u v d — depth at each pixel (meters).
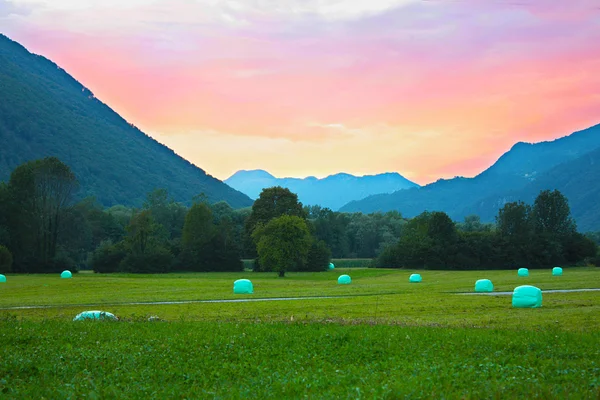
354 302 51.12
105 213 173.00
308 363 22.16
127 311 46.22
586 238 140.75
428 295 58.06
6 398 17.62
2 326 32.97
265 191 140.12
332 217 184.38
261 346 25.66
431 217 141.75
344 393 17.06
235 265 135.50
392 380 18.34
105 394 17.91
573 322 34.16
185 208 195.62
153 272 127.69
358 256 194.50
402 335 27.89
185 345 26.03
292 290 68.62
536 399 15.84
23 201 129.25
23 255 129.38
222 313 43.34
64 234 143.12
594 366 20.06
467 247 136.00
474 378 18.48
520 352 23.52
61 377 20.64
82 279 100.50
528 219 144.00
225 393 17.78
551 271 116.44
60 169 139.88
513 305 44.50
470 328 31.14
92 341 27.77
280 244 112.19
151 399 17.33
